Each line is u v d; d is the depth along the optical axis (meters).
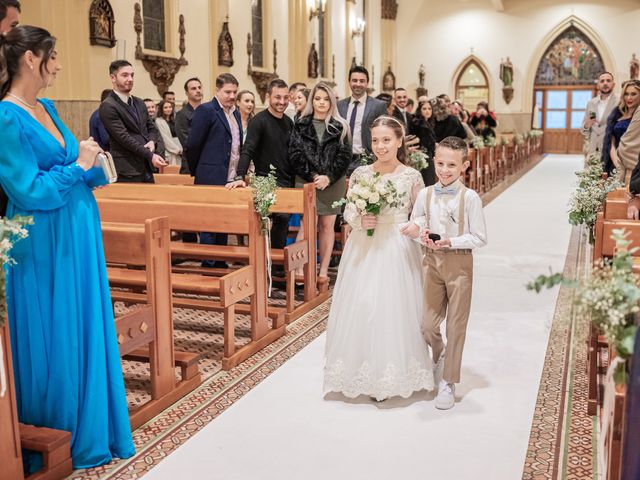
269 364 4.48
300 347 4.82
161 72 11.27
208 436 3.44
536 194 13.67
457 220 3.59
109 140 6.38
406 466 3.13
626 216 4.21
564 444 3.33
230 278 4.37
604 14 24.69
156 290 3.68
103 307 3.15
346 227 7.09
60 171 2.93
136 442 3.38
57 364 3.04
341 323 3.80
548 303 5.91
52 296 3.01
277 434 3.46
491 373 4.29
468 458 3.20
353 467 3.12
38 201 2.87
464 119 13.45
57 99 9.23
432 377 3.78
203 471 3.10
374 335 3.70
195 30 12.46
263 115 6.10
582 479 3.01
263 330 4.85
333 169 5.89
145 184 5.67
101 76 10.02
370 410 3.74
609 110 9.02
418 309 3.77
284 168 6.19
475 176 13.34
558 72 25.84
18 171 2.81
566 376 4.23
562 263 7.48
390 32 25.73
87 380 3.10
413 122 8.50
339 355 3.79
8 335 2.71
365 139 6.79
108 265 6.20
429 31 26.23
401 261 3.74
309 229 5.68
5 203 3.01
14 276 2.99
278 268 6.33
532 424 3.56
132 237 3.66
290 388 4.06
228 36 13.34
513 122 25.97
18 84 2.92
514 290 6.35
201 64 12.72
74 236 3.03
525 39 25.47
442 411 3.72
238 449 3.30
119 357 3.25
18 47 2.86
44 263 2.98
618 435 2.33
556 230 9.55
